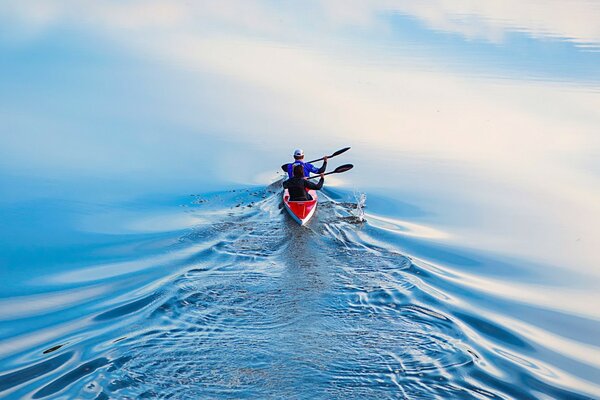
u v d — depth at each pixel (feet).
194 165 55.31
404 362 26.91
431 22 132.87
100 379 25.30
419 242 40.32
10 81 82.38
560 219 44.83
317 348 27.96
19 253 37.86
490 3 158.10
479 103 76.89
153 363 26.58
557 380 25.62
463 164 57.26
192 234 40.70
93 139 61.67
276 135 64.54
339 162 57.88
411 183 52.37
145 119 68.69
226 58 99.71
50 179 50.96
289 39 116.26
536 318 30.94
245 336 28.89
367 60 99.71
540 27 125.18
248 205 46.29
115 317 30.17
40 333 28.68
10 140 60.44
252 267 36.14
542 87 83.35
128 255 37.55
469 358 27.07
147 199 47.29
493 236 41.70
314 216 44.55
